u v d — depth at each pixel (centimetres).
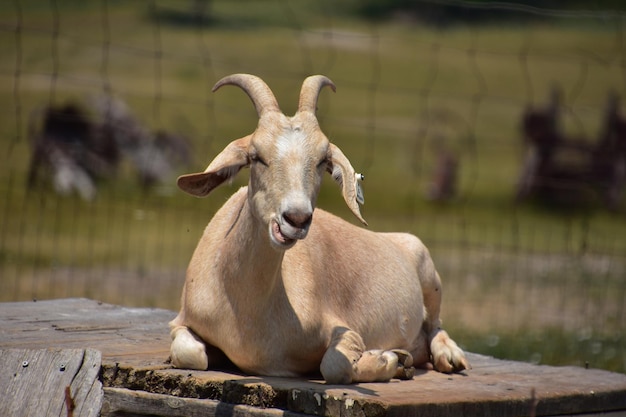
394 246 1402
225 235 1207
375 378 1199
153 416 1162
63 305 1694
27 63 7400
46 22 8975
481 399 1150
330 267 1259
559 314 2533
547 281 3011
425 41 9625
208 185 1091
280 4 10581
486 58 9062
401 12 10819
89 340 1395
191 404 1138
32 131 4462
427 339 1430
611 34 9875
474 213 4728
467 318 2445
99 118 4678
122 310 1672
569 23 10419
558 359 1980
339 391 1090
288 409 1100
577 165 5212
